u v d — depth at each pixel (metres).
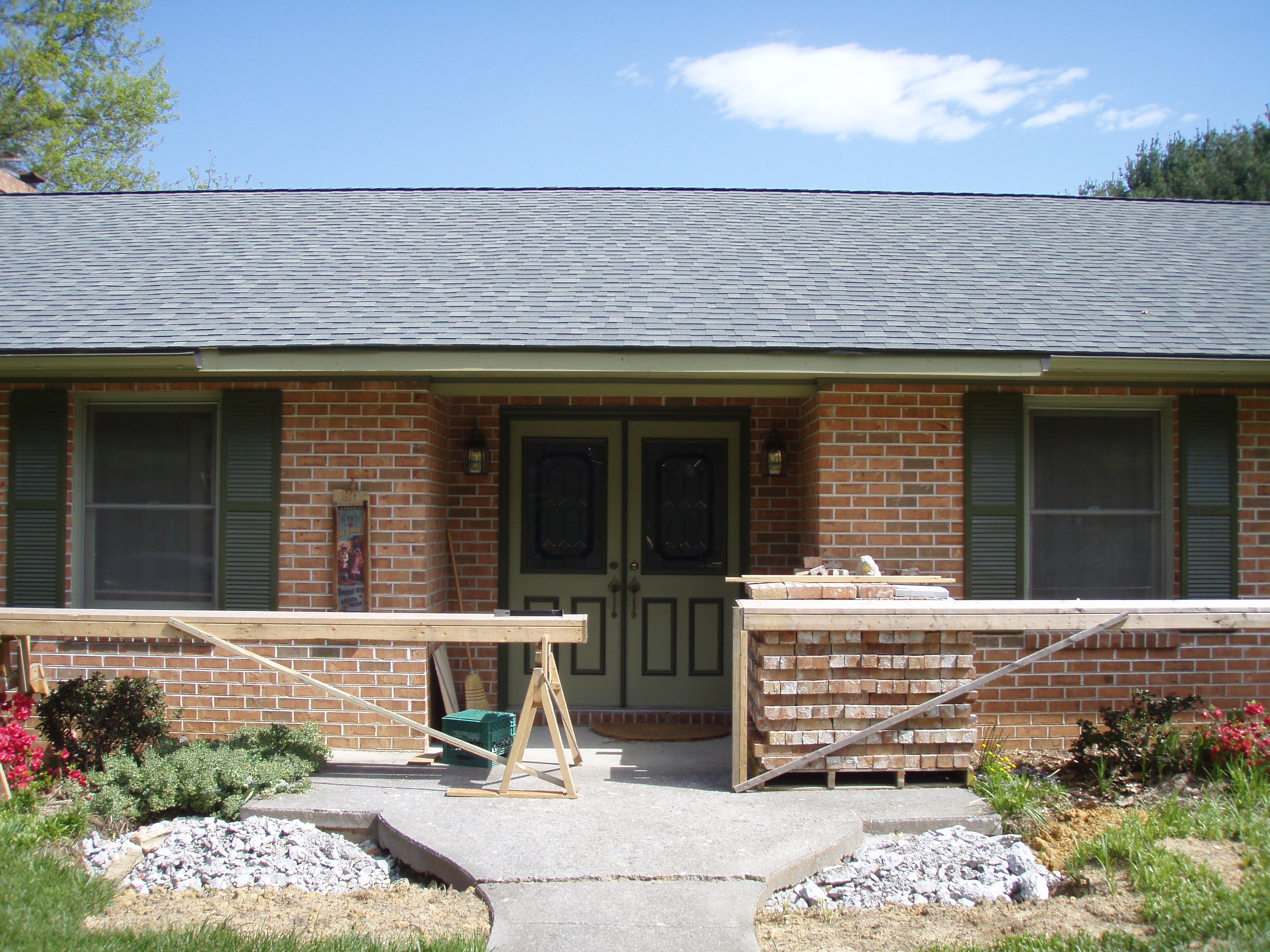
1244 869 3.98
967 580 6.39
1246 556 6.50
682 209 8.77
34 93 24.39
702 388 6.57
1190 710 6.20
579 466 7.45
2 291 6.96
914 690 5.25
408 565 6.39
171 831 4.82
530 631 5.24
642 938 3.60
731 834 4.57
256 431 6.42
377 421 6.42
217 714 6.25
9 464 6.51
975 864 4.34
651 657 7.41
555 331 6.10
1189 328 6.42
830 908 4.08
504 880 4.07
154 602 6.62
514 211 8.70
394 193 9.28
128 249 7.82
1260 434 6.53
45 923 3.68
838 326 6.28
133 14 26.16
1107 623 5.09
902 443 6.41
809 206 8.94
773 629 5.15
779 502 7.34
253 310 6.49
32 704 5.57
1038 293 6.99
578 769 5.77
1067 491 6.69
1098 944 3.47
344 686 6.23
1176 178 26.08
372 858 4.65
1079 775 5.57
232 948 3.52
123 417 6.68
